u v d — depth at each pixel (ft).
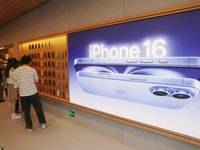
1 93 15.87
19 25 14.62
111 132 7.86
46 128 9.21
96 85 7.96
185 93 5.22
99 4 7.70
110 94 7.41
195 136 5.14
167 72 5.55
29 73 8.68
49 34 10.47
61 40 9.99
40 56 11.96
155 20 5.68
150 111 6.14
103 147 7.16
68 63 9.31
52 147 7.19
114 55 7.03
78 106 8.95
